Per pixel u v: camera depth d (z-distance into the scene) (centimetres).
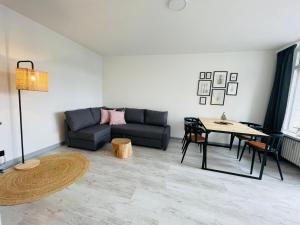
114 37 327
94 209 167
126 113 441
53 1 204
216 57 398
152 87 454
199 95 420
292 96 329
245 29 264
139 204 177
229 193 206
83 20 255
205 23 249
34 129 282
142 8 213
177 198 191
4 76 230
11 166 242
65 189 197
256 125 352
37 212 158
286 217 169
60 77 333
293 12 206
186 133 322
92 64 439
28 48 261
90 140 319
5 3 214
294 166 296
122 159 293
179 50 396
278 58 346
